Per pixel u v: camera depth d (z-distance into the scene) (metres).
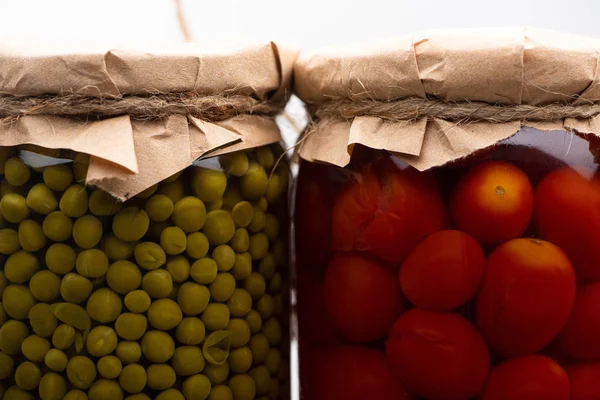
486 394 0.26
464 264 0.25
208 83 0.27
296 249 0.30
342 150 0.27
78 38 0.27
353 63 0.27
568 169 0.26
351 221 0.27
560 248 0.25
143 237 0.26
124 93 0.26
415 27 0.39
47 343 0.26
